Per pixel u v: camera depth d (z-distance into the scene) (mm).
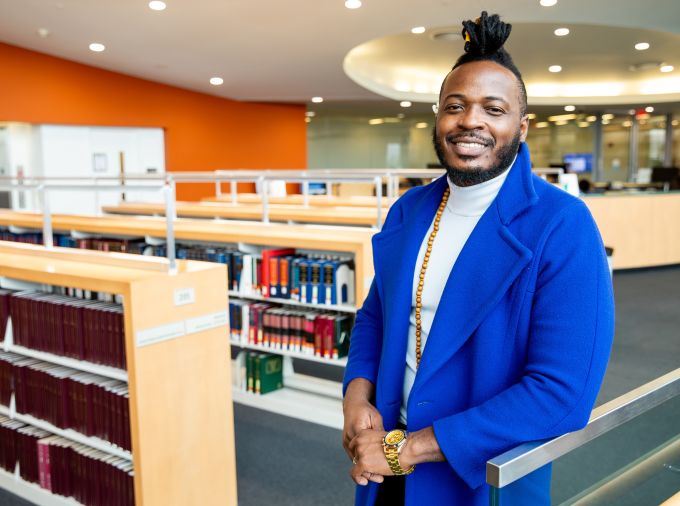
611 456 917
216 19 7309
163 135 11688
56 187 2863
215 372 2473
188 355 2369
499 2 6430
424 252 1081
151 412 2252
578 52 10172
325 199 6805
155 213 6590
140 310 2193
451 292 976
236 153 13031
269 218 5406
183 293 2334
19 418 2828
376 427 1051
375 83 11555
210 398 2457
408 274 1076
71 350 2654
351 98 12922
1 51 9062
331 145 16391
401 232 1151
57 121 9852
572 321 866
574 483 873
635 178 15641
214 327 2459
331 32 7789
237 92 12188
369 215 4820
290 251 3908
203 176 5133
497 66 966
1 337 2939
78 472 2592
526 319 917
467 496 973
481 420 879
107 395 2475
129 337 2184
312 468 3059
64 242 4629
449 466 991
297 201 6734
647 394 954
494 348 938
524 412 856
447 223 1062
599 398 3840
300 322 3637
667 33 8812
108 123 10562
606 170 15719
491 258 951
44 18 7562
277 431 3527
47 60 9625
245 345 3877
